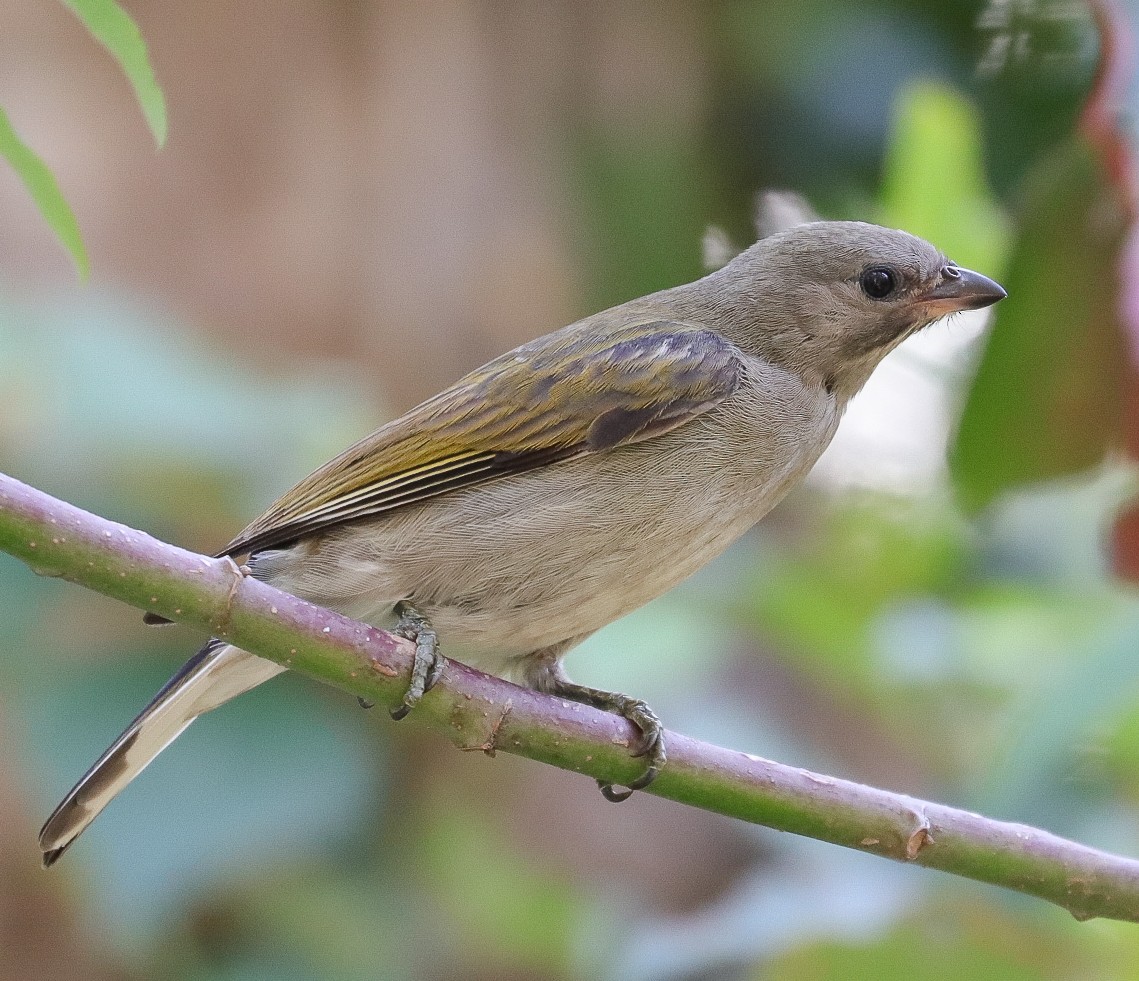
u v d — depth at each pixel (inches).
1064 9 488.4
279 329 495.8
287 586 335.6
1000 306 380.5
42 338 434.9
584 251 526.3
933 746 479.5
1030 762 344.5
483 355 508.4
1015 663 454.9
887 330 376.8
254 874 467.5
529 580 333.4
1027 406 385.4
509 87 517.7
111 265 486.3
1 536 249.6
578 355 347.3
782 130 531.5
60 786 418.0
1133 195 351.6
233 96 498.9
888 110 521.0
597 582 337.4
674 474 341.1
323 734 430.9
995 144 503.5
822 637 466.9
